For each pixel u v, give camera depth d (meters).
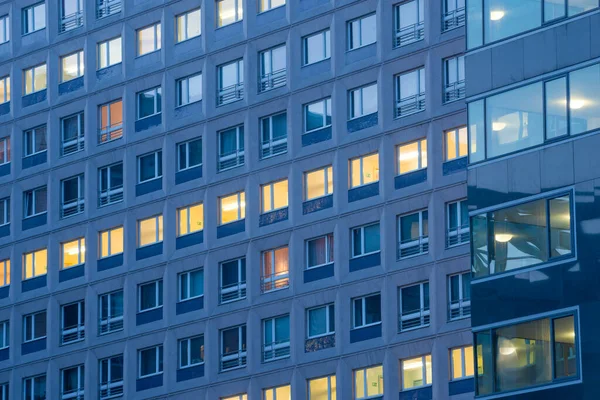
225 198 169.00
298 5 166.50
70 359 176.62
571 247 124.62
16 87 185.00
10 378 180.50
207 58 171.50
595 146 124.94
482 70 131.62
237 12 170.62
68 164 179.88
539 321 125.19
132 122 175.88
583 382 122.31
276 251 165.12
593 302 122.88
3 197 184.25
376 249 159.25
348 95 162.62
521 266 126.81
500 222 128.50
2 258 183.38
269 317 164.25
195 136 171.50
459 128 156.12
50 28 183.38
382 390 156.75
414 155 158.38
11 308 181.62
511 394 125.50
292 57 166.12
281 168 165.25
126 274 174.00
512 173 128.50
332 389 159.75
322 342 160.50
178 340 169.75
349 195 161.12
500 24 131.38
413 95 159.12
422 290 156.25
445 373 153.38
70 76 181.62
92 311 176.00
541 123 127.88
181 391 168.25
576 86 126.69
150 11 176.12
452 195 155.38
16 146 184.00
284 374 162.12
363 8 162.38
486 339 127.44
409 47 159.38
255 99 167.75
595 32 126.38
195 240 170.00
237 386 164.88
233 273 167.38
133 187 174.88
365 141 160.75
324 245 162.25
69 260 179.12
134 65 176.62
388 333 156.88
